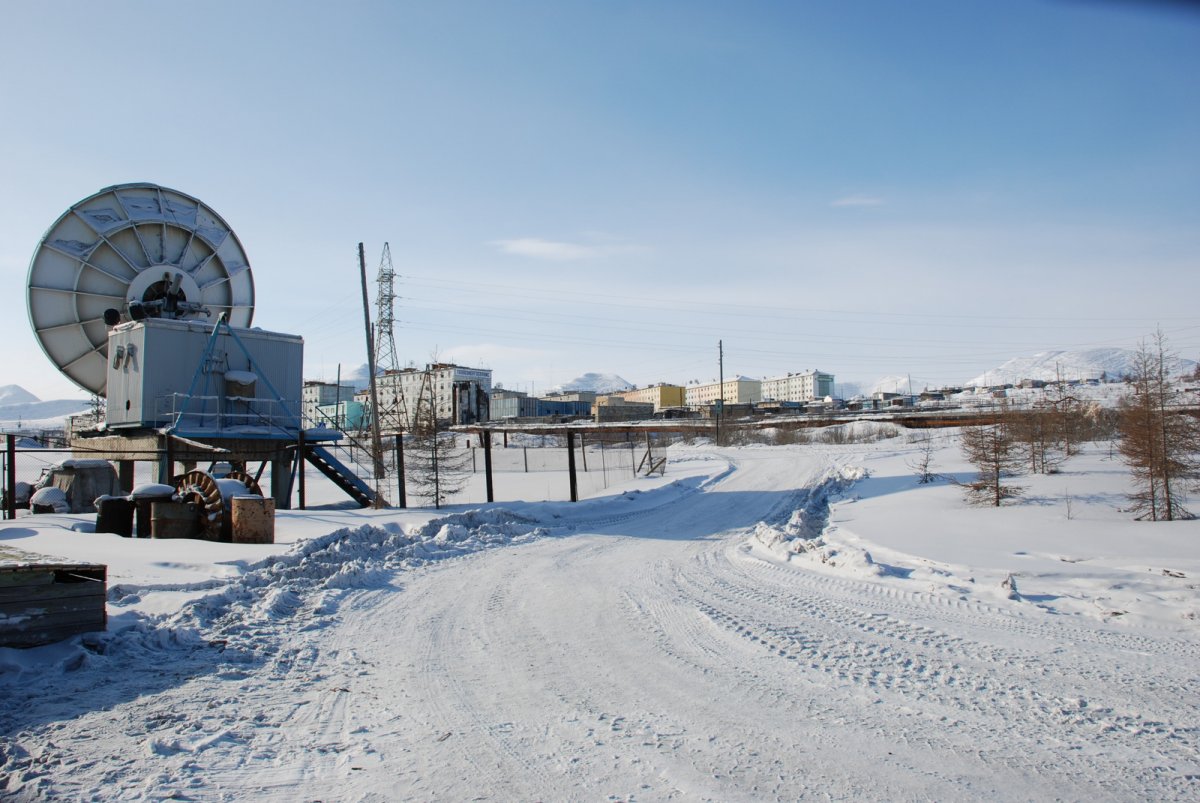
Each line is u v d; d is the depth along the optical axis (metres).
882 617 9.50
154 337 24.50
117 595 9.64
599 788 4.71
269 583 11.02
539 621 9.35
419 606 10.19
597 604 10.32
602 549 15.73
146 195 28.67
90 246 27.23
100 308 27.42
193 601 9.30
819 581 11.99
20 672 6.60
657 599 10.64
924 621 9.27
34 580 7.19
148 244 28.30
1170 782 4.80
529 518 19.53
